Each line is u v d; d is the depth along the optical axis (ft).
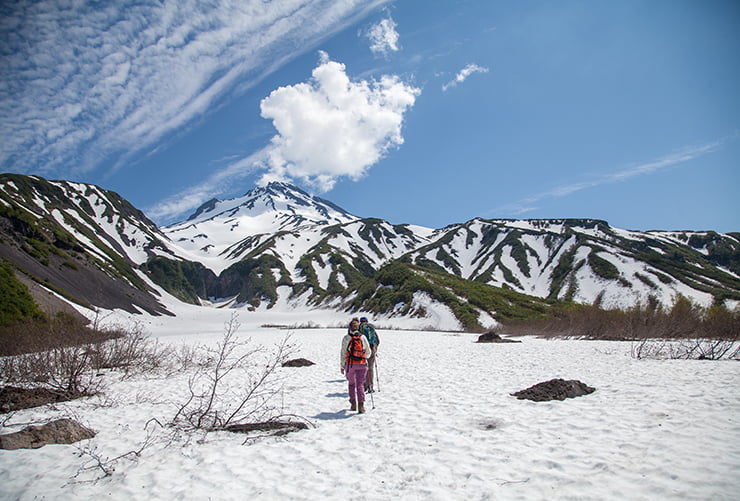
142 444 20.24
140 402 30.30
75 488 15.16
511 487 13.16
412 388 32.58
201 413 24.40
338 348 75.87
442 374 39.34
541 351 57.52
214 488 14.83
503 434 18.69
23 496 14.51
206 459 17.88
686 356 43.52
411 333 140.56
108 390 35.01
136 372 44.52
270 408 27.14
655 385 27.09
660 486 12.22
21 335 45.93
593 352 52.06
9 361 37.09
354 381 25.71
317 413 25.75
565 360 45.27
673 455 14.43
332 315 262.26
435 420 22.04
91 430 22.31
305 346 83.46
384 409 25.70
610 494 12.07
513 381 33.04
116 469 16.94
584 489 12.53
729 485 11.82
